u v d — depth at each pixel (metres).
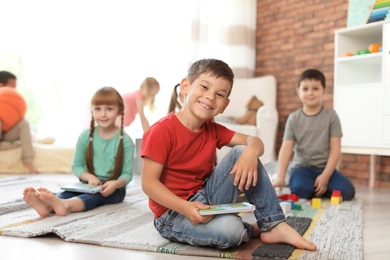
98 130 2.07
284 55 3.93
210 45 3.97
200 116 1.23
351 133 2.93
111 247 1.24
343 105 2.99
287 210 1.83
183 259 1.12
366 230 1.53
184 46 3.75
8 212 1.71
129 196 2.22
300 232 1.42
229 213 1.17
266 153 3.61
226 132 1.38
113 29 3.60
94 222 1.53
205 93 1.22
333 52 3.50
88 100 3.62
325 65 3.57
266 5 4.08
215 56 4.00
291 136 2.41
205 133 1.32
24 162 3.33
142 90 3.22
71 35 3.61
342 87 2.99
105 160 2.02
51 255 1.14
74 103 3.65
